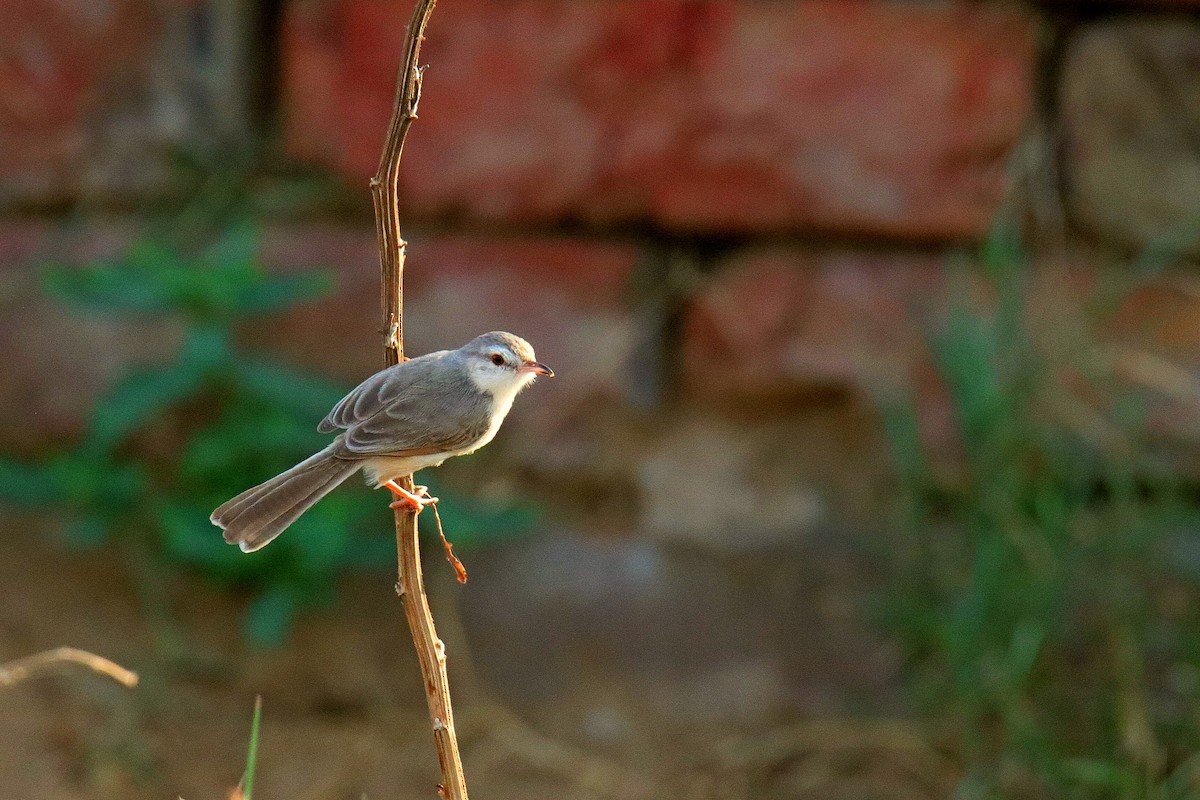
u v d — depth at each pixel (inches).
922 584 453.1
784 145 456.4
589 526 475.2
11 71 458.0
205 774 397.7
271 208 469.4
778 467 478.9
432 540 458.9
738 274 474.0
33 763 386.0
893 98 451.5
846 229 464.1
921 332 466.3
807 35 448.8
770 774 418.3
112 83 464.8
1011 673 416.5
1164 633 438.9
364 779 405.1
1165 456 458.9
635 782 413.7
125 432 461.1
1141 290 457.7
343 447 267.4
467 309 473.7
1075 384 455.8
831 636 449.1
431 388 275.1
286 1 463.2
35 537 450.6
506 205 464.4
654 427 481.4
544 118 457.1
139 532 451.5
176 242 466.3
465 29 450.6
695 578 462.0
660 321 478.0
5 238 468.4
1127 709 413.4
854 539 469.1
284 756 406.9
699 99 454.3
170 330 467.5
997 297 460.8
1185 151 451.8
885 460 474.0
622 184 462.3
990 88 450.0
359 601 450.0
